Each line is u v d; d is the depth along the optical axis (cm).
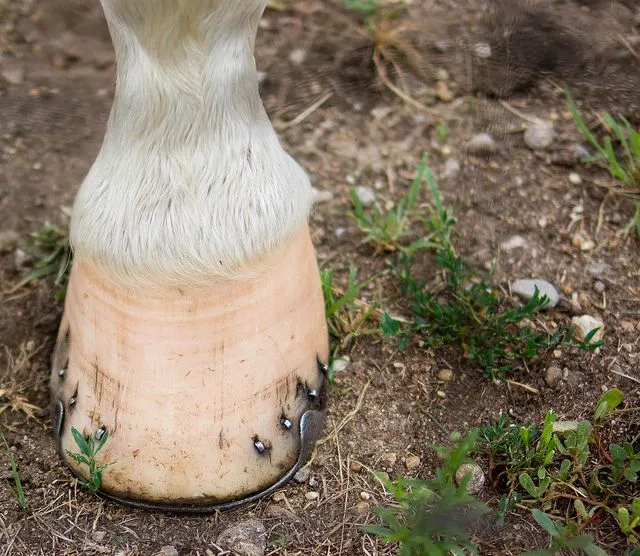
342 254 79
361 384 72
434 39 94
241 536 63
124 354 60
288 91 91
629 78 88
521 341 72
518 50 91
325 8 97
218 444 62
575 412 70
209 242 56
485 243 79
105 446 63
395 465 68
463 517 62
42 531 64
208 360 60
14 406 70
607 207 80
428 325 73
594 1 93
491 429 68
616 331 73
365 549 64
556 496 65
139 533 64
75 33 96
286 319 61
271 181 57
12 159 86
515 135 86
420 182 81
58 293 75
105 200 57
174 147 56
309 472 67
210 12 53
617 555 63
